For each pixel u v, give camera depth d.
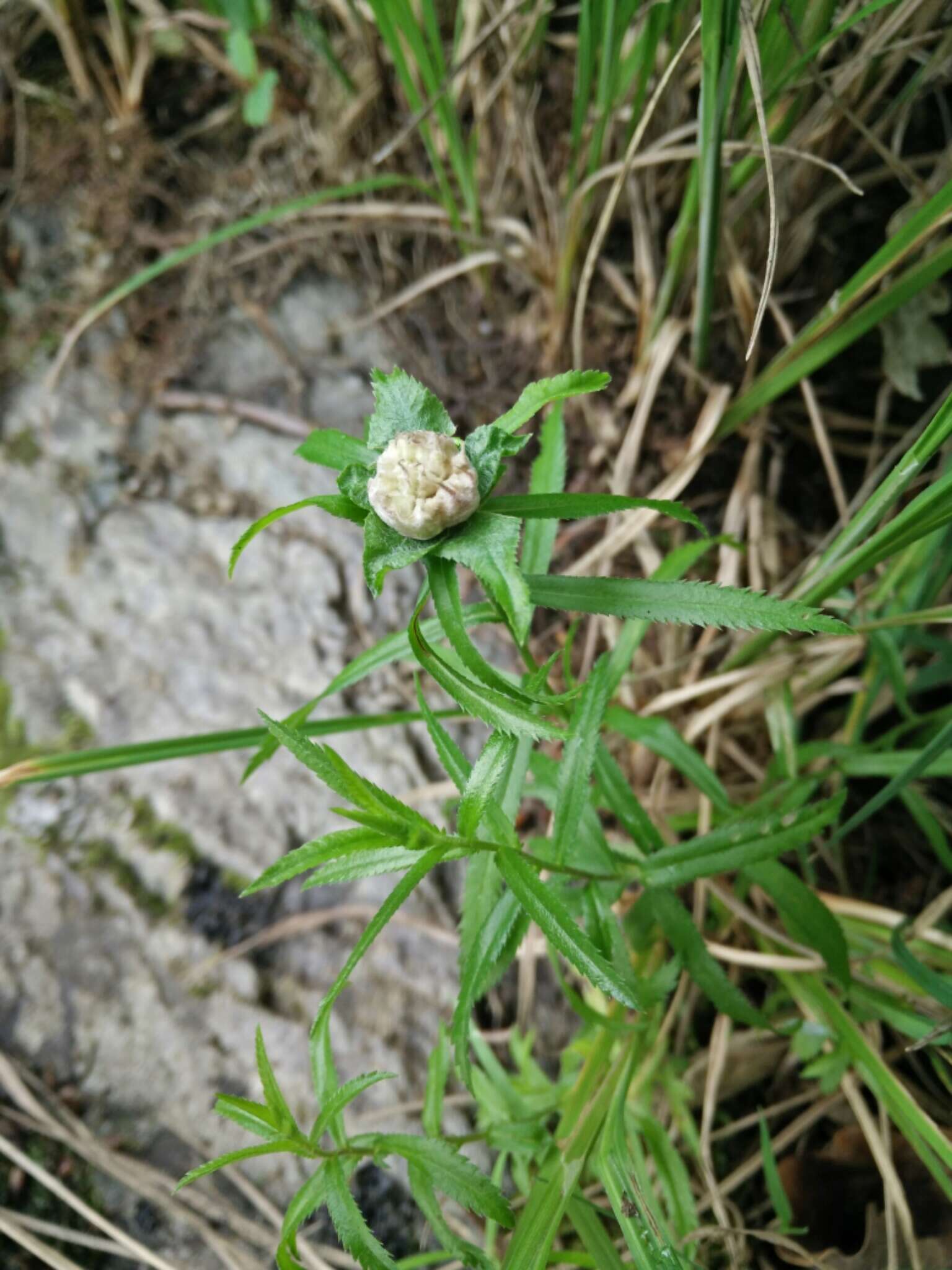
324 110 0.26
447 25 0.25
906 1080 0.18
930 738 0.20
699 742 0.23
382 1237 0.19
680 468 0.22
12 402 0.25
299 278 0.26
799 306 0.23
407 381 0.12
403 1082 0.20
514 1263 0.14
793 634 0.21
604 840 0.16
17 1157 0.19
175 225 0.26
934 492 0.14
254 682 0.23
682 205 0.22
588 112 0.23
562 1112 0.17
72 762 0.17
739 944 0.21
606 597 0.13
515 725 0.11
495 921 0.14
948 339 0.22
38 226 0.26
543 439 0.16
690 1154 0.19
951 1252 0.17
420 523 0.11
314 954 0.21
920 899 0.21
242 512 0.25
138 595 0.24
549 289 0.24
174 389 0.25
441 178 0.23
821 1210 0.18
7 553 0.24
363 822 0.11
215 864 0.22
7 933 0.21
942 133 0.21
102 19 0.26
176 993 0.21
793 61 0.18
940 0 0.17
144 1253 0.19
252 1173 0.20
